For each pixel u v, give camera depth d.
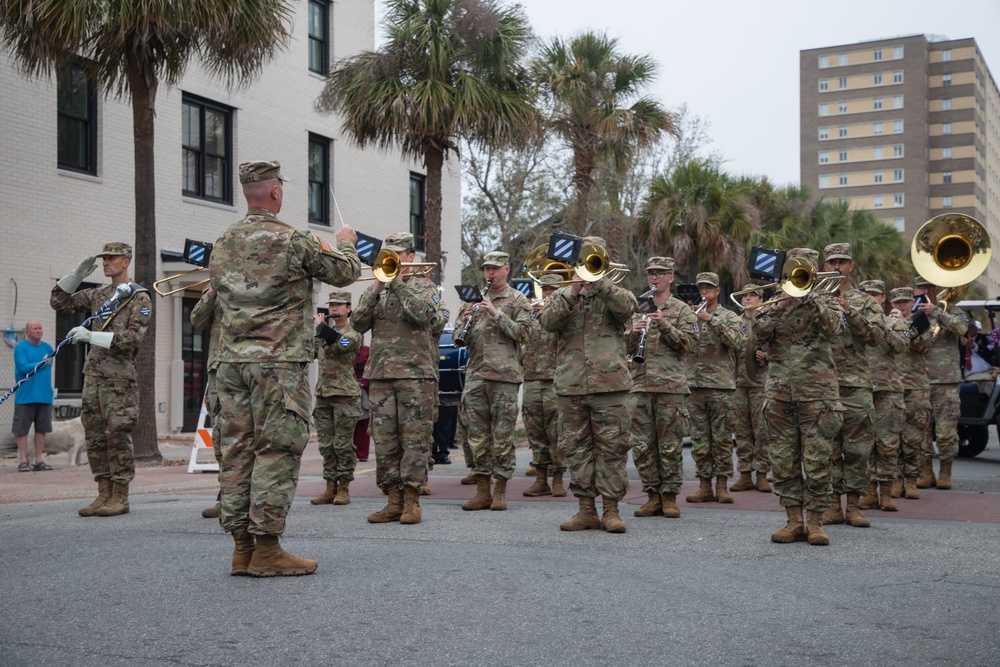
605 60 23.33
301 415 5.89
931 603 5.43
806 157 114.69
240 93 19.95
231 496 5.88
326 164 22.56
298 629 4.81
